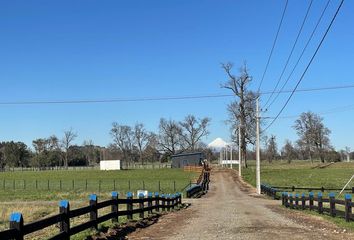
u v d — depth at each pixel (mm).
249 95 90312
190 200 41531
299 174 85000
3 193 53844
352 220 18141
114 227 15477
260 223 18547
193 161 121500
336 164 118625
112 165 118062
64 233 11180
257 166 53906
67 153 156625
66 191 56219
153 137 155125
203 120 149375
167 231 15992
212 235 14617
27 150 158875
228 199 43406
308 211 24734
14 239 8500
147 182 71625
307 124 136375
